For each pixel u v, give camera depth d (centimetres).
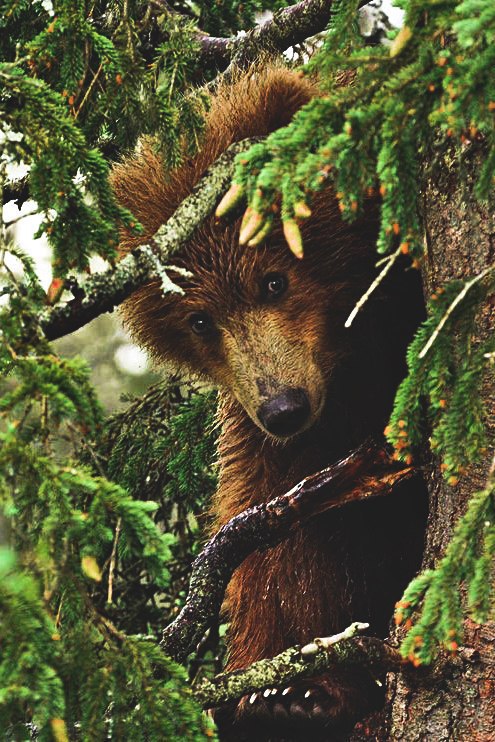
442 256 626
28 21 786
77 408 491
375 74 471
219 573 720
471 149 602
